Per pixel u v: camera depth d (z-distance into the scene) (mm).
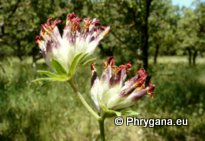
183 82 16828
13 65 16812
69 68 1410
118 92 1388
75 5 14773
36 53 25016
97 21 1502
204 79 20000
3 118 8562
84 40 1462
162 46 43844
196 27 34344
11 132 8070
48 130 8281
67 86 11422
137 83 1396
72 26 1471
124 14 13492
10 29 15227
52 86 11328
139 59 13461
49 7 15164
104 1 13648
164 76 17875
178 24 34594
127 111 1374
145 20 13438
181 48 44531
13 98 10203
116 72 1416
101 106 1380
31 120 8523
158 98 12312
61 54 1430
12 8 14430
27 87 11242
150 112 10445
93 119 9062
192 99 13203
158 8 15164
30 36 17609
